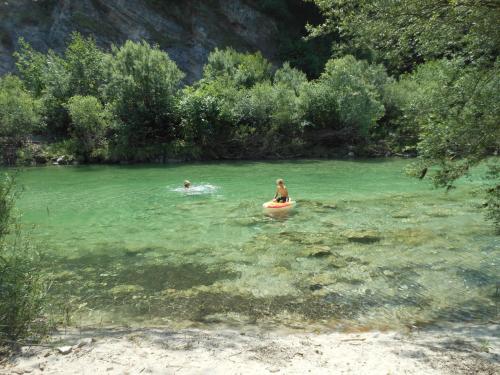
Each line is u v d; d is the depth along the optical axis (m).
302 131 34.66
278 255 9.68
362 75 36.59
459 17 7.46
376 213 13.70
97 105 30.33
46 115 32.59
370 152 33.75
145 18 45.97
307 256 9.56
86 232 11.85
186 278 8.32
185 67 46.06
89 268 8.89
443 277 8.20
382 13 7.54
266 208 14.68
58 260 9.41
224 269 8.81
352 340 5.54
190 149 32.00
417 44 7.93
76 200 16.72
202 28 47.38
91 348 5.02
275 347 5.19
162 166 28.33
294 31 51.41
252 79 39.53
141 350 5.00
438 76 8.52
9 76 34.31
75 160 30.14
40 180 22.11
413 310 6.82
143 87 31.89
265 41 50.00
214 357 4.82
